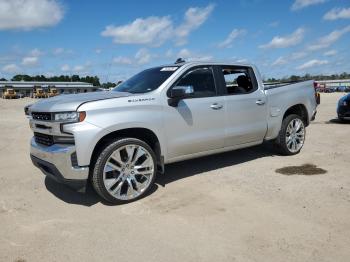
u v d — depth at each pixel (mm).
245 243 3420
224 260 3133
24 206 4559
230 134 5727
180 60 5863
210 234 3629
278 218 3947
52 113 4328
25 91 93625
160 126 4871
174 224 3893
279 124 6566
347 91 65000
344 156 6688
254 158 6680
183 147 5176
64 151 4219
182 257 3205
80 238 3631
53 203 4648
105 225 3930
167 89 5027
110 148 4398
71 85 97688
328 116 14250
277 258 3137
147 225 3895
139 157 4695
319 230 3639
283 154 6863
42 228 3895
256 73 6301
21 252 3373
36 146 4773
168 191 4969
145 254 3277
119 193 4527
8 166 6688
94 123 4270
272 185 5062
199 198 4648
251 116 6035
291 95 6789
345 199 4457
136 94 4848
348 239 3443
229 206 4336
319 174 5531
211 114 5438
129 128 4598
